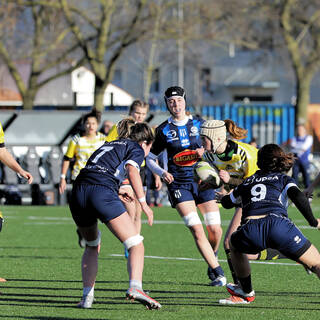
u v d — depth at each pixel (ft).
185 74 640.99
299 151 249.34
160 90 639.76
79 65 413.18
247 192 79.66
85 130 136.26
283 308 83.35
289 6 390.01
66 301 87.61
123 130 85.30
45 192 256.73
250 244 77.05
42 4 386.73
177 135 101.19
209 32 405.18
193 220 100.07
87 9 413.80
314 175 343.67
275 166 80.07
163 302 87.45
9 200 258.37
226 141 92.73
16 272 111.86
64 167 137.28
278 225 76.07
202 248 100.53
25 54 431.43
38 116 279.69
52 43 422.00
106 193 80.38
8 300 88.22
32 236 165.58
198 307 83.92
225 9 392.68
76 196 81.10
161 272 112.98
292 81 647.15
